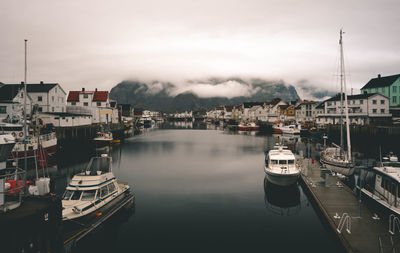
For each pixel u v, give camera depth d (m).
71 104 83.62
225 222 16.89
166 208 19.25
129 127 114.31
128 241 14.39
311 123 84.94
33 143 30.67
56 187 23.81
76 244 12.73
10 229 7.52
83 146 53.09
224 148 53.22
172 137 78.12
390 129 45.84
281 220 17.16
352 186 23.67
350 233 13.20
